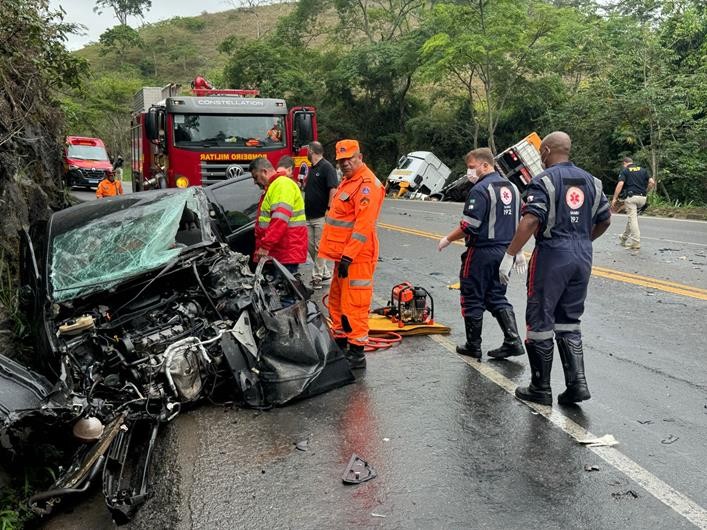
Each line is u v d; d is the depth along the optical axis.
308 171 8.59
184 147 11.95
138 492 3.75
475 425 4.30
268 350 4.82
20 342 5.64
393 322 6.55
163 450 4.17
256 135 12.24
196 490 3.63
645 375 5.13
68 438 4.13
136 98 17.67
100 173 24.22
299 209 6.37
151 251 5.20
